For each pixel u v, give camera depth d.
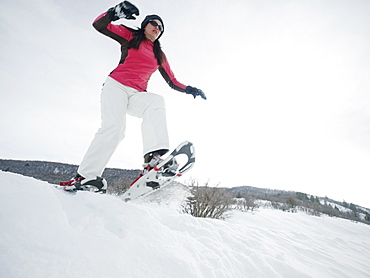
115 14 1.31
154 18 1.58
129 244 0.99
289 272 1.61
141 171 1.46
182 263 1.03
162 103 1.51
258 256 1.65
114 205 1.21
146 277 0.86
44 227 0.82
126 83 1.47
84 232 0.92
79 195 1.18
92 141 1.33
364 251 4.64
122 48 1.60
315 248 3.26
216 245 1.58
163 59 1.76
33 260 0.68
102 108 1.42
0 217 0.76
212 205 7.67
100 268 0.78
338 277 2.10
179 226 1.81
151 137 1.42
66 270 0.71
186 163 1.48
